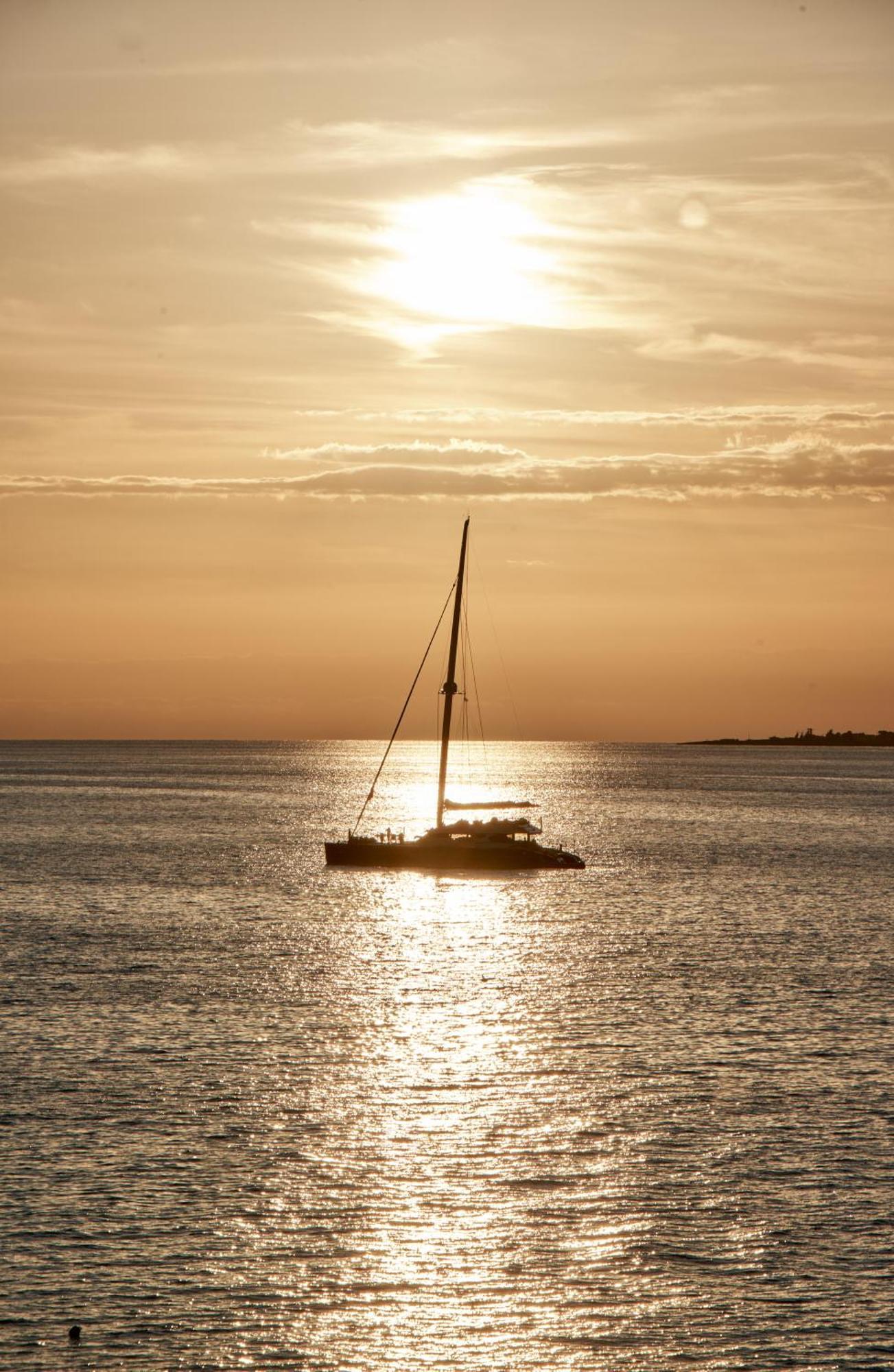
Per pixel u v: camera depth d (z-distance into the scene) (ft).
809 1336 116.06
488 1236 133.39
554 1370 111.45
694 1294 122.72
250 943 300.20
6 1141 156.76
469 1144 157.69
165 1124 163.63
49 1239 131.44
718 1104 172.45
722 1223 136.46
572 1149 155.94
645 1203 140.97
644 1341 115.44
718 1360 112.88
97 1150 154.30
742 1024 217.15
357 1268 126.82
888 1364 112.27
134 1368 110.73
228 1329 116.37
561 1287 123.95
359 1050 198.80
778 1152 155.22
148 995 238.48
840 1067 190.49
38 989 242.17
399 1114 168.04
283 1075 184.75
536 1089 178.81
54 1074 184.24
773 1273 126.41
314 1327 116.88
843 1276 126.00
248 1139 158.51
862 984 250.57
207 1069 187.73
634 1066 190.70
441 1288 123.34
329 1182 145.79
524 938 310.86
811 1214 138.62
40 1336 114.83
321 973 263.29
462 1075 185.47
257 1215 137.28
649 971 265.95
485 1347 114.32
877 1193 143.54
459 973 264.31
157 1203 139.85
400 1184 145.48
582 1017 222.07
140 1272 125.39
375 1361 112.16
